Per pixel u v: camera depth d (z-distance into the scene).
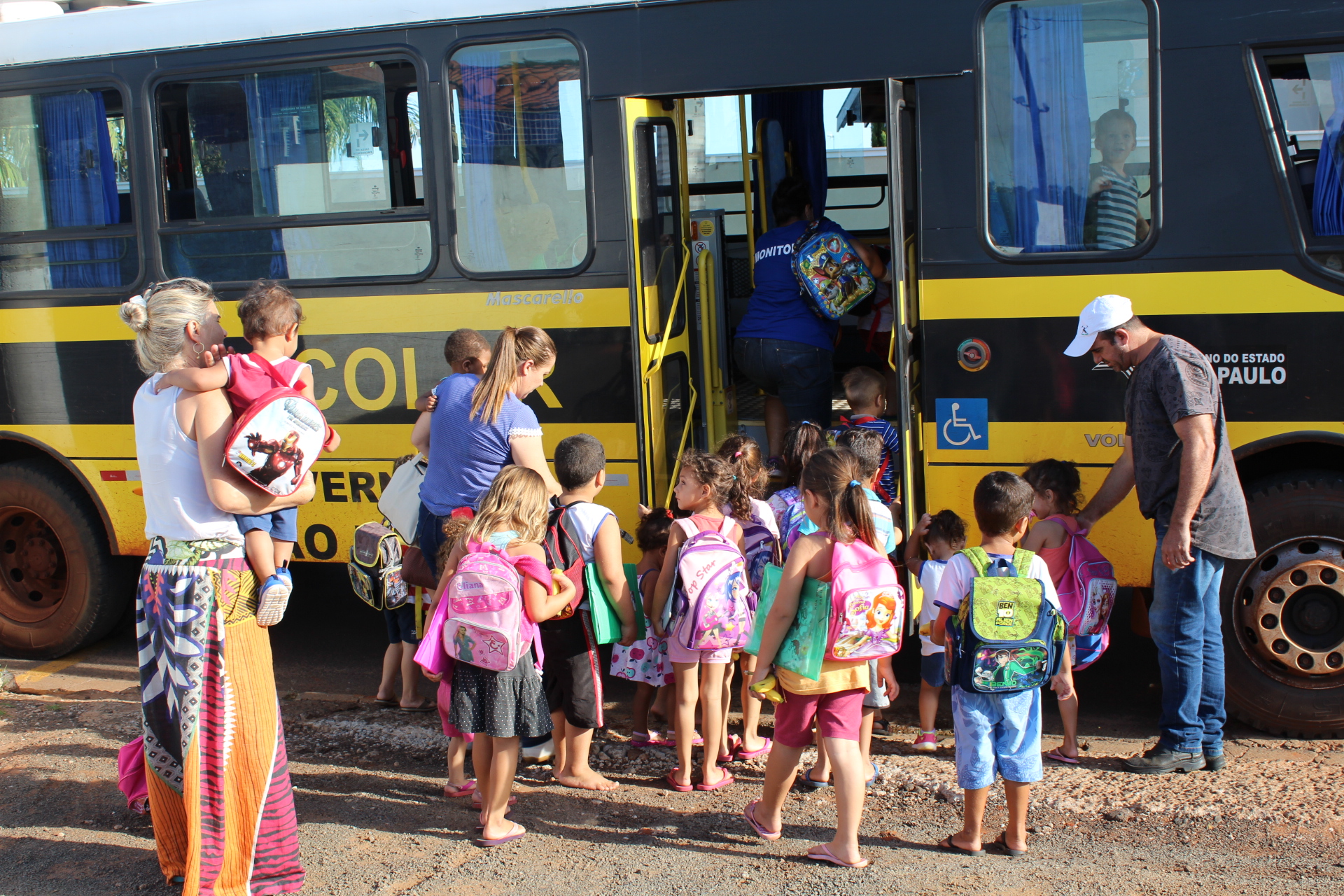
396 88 5.10
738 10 4.67
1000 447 4.54
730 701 5.04
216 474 3.13
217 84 5.33
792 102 6.15
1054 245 4.44
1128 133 4.33
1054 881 3.38
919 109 4.51
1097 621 4.09
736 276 7.35
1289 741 4.42
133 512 5.65
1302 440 4.23
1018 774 3.47
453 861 3.63
